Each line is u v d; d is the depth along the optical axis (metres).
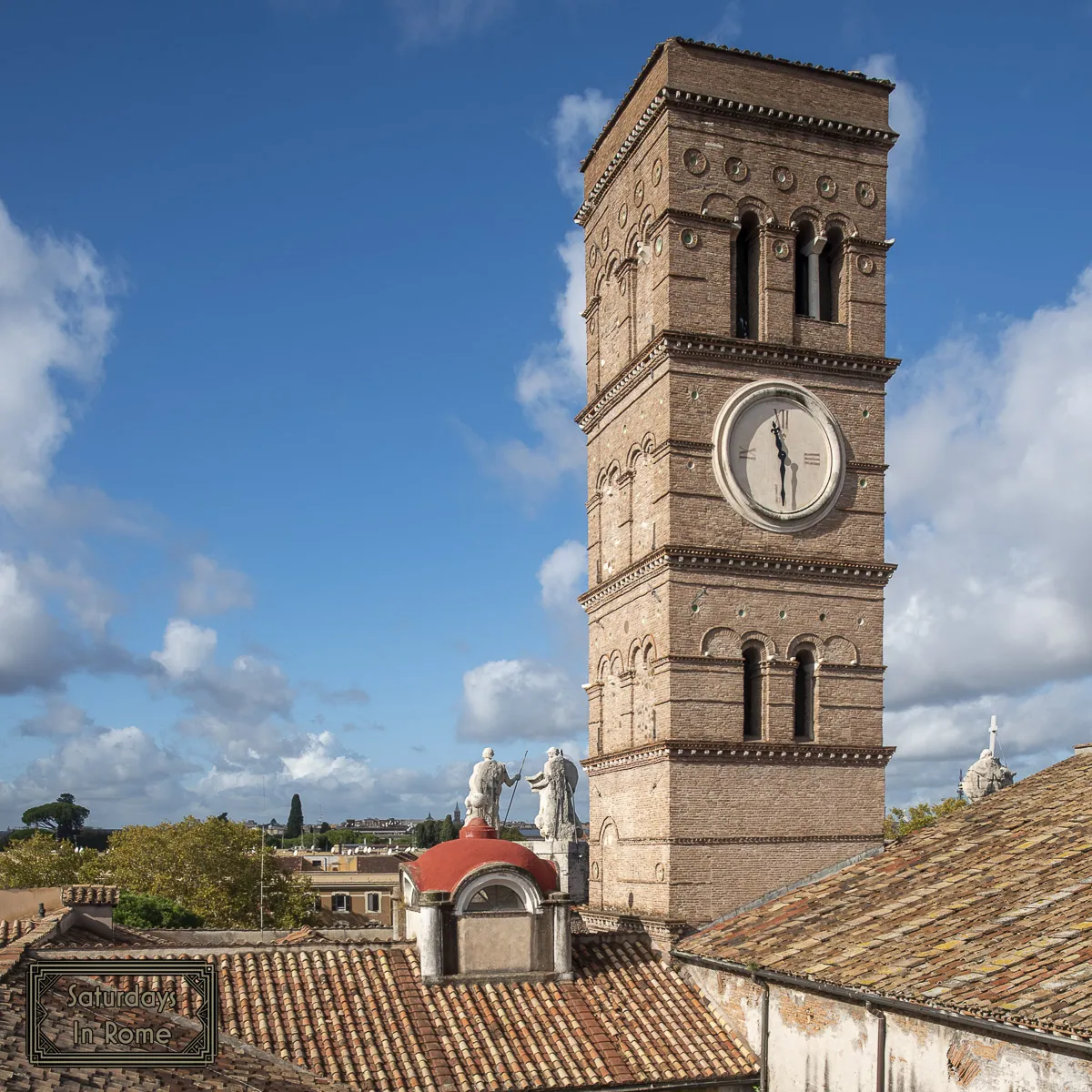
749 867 41.91
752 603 43.50
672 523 42.75
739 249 46.44
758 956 34.84
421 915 36.59
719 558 42.94
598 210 51.12
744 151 45.22
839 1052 31.28
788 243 45.44
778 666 43.47
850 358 45.47
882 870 38.75
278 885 108.81
